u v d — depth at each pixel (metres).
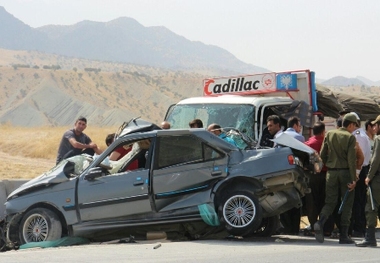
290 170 11.84
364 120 20.25
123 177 12.12
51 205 12.29
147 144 12.44
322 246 11.37
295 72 17.02
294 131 13.85
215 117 15.63
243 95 17.69
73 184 12.25
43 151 44.25
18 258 9.63
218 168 11.94
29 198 12.32
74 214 12.16
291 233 14.03
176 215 11.95
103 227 12.09
